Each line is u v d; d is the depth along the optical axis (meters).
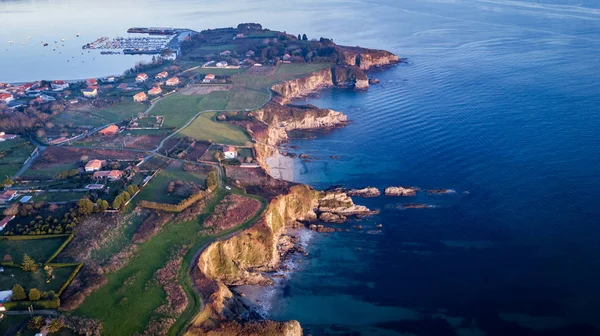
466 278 139.00
